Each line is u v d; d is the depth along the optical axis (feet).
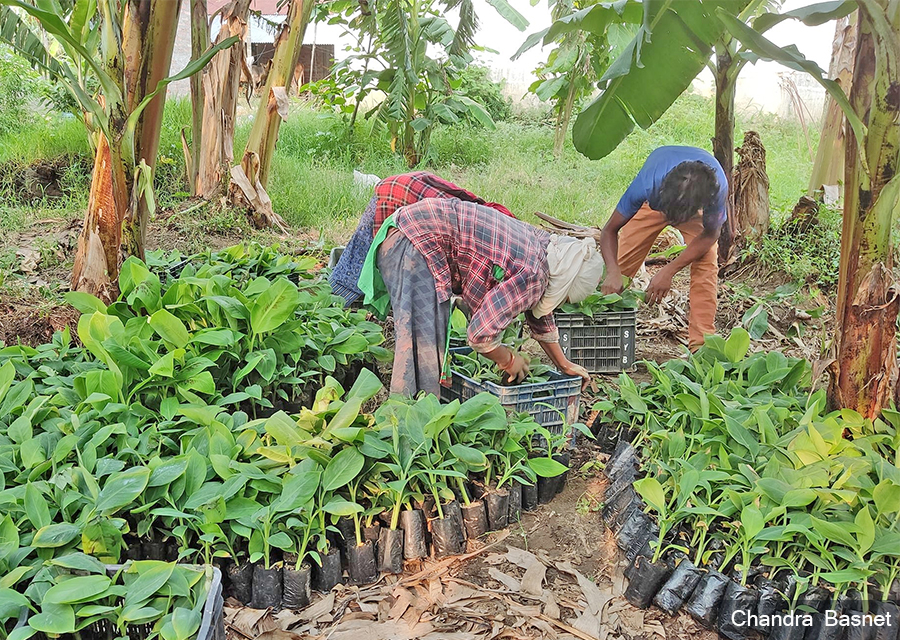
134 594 6.62
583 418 13.14
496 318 10.20
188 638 6.21
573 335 14.71
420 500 9.39
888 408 9.77
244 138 29.43
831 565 8.17
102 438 9.07
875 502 8.36
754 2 15.90
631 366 15.21
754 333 15.31
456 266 10.82
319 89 35.63
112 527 7.74
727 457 9.56
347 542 8.99
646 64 11.72
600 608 8.78
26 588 7.35
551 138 38.58
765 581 8.24
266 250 16.93
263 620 8.37
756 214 20.93
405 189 13.26
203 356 11.04
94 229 13.29
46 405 10.27
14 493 8.22
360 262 14.08
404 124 32.37
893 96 8.52
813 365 10.52
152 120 13.48
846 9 8.73
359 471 9.05
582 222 24.35
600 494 11.08
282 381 11.78
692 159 12.90
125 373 10.62
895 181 8.80
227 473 8.77
